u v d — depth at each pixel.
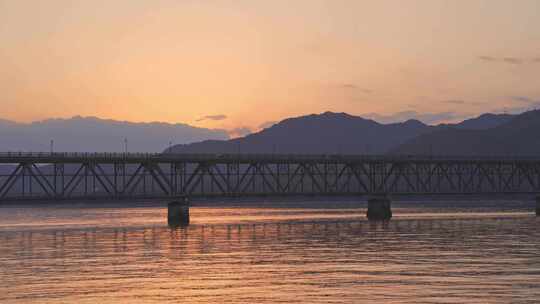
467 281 134.00
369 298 120.19
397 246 191.00
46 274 146.38
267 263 160.75
